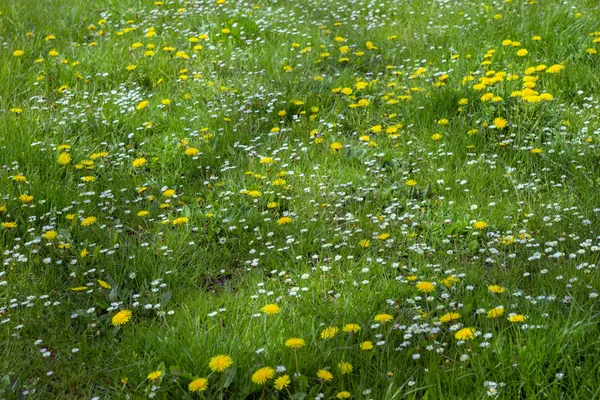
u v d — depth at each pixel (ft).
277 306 11.04
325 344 10.51
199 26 24.56
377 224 13.99
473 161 15.61
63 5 26.99
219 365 9.68
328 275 12.57
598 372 9.39
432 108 17.95
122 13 26.32
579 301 10.95
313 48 22.76
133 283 12.87
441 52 21.72
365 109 18.66
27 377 10.59
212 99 19.35
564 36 20.79
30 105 19.63
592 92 18.40
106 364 10.66
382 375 9.83
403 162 16.06
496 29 22.59
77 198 15.21
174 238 13.82
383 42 23.36
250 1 27.35
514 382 9.43
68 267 12.85
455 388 9.52
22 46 22.80
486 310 11.00
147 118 18.49
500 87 17.98
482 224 13.19
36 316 11.80
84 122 18.16
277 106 19.03
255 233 13.98
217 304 11.98
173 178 16.03
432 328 10.37
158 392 9.84
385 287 11.89
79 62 21.83
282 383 9.32
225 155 17.02
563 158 15.46
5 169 15.97
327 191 15.28
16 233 14.19
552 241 12.48
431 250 12.84
